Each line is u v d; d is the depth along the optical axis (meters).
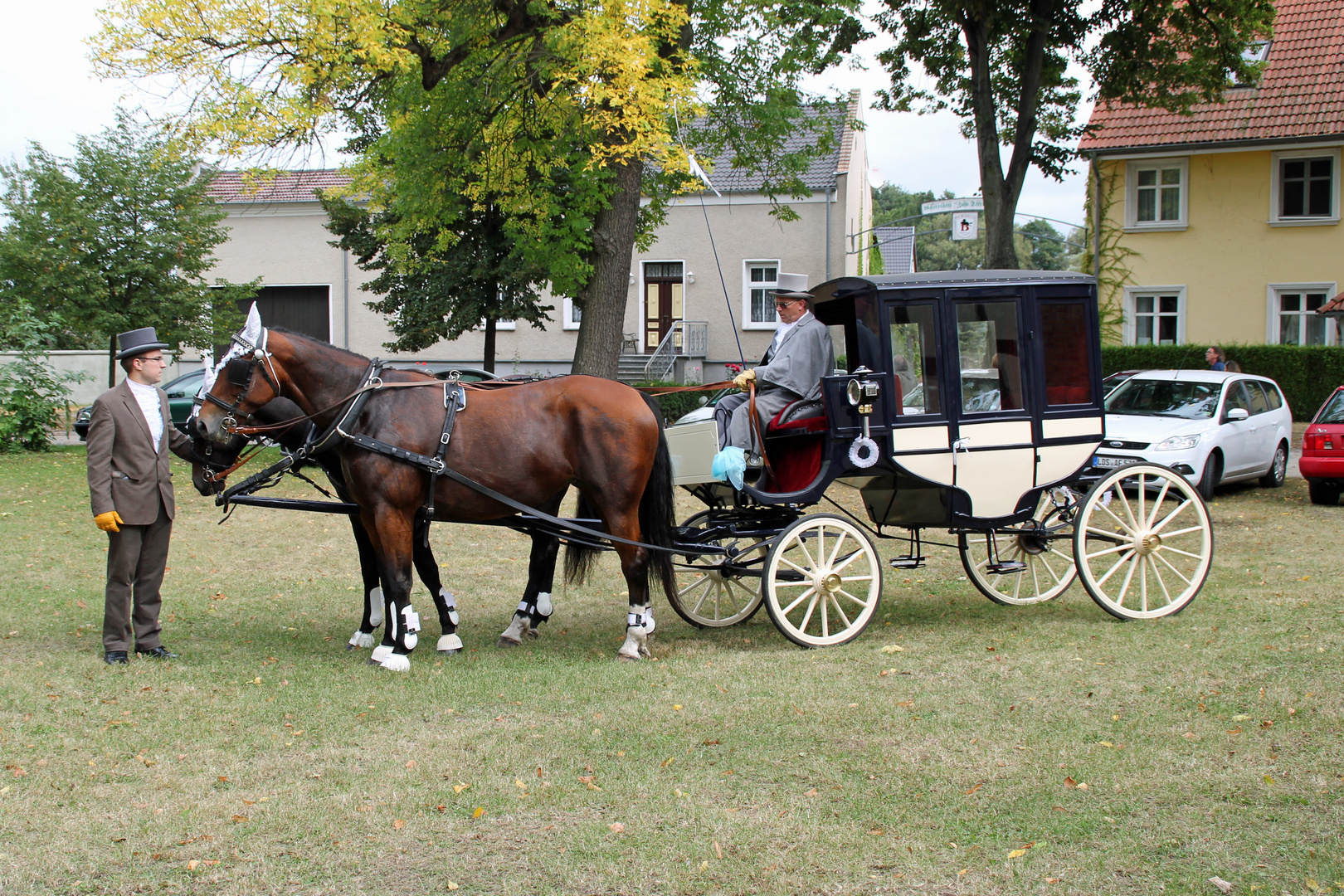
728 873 3.56
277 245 31.53
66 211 20.75
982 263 18.70
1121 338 26.22
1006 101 20.22
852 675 5.80
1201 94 20.47
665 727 4.97
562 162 14.98
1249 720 4.90
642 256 29.83
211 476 6.35
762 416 6.61
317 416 6.20
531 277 21.11
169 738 4.88
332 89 12.70
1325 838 3.71
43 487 13.78
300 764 4.55
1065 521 7.86
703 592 7.91
